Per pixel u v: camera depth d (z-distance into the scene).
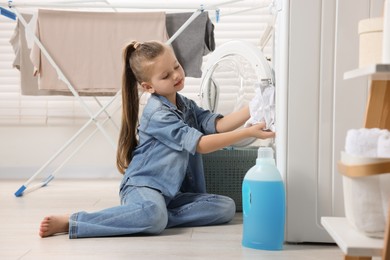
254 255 1.17
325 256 1.16
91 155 3.11
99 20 2.03
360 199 0.83
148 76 1.62
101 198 2.22
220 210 1.58
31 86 2.33
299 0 1.24
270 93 1.40
